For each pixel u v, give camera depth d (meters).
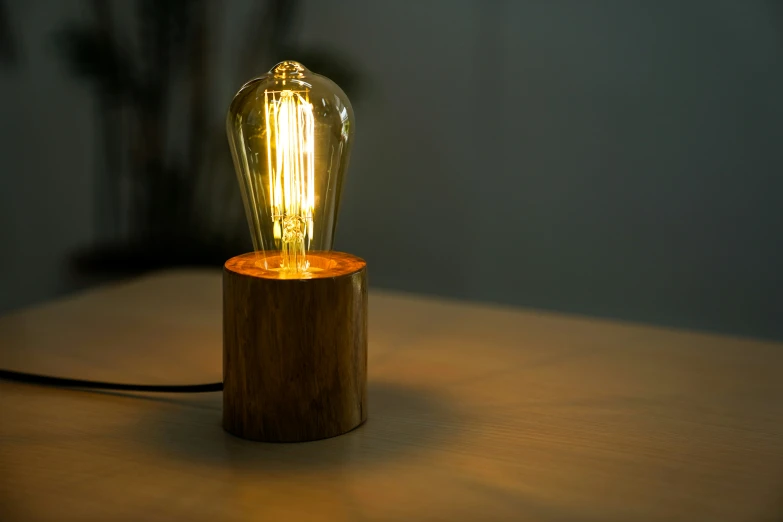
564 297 1.81
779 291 1.66
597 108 1.71
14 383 0.75
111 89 1.87
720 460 0.65
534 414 0.70
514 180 1.80
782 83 1.58
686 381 0.76
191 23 1.86
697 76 1.63
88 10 1.96
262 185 0.69
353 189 1.91
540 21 1.71
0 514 0.59
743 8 1.58
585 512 0.59
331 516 0.59
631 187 1.72
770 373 0.77
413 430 0.68
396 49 1.82
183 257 1.86
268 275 0.66
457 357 0.80
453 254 1.87
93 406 0.72
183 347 0.82
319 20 1.85
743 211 1.65
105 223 2.05
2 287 2.11
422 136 1.84
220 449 0.66
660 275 1.74
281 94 0.68
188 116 1.93
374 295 0.97
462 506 0.60
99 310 0.91
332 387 0.67
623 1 1.65
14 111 2.06
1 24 1.99
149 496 0.61
